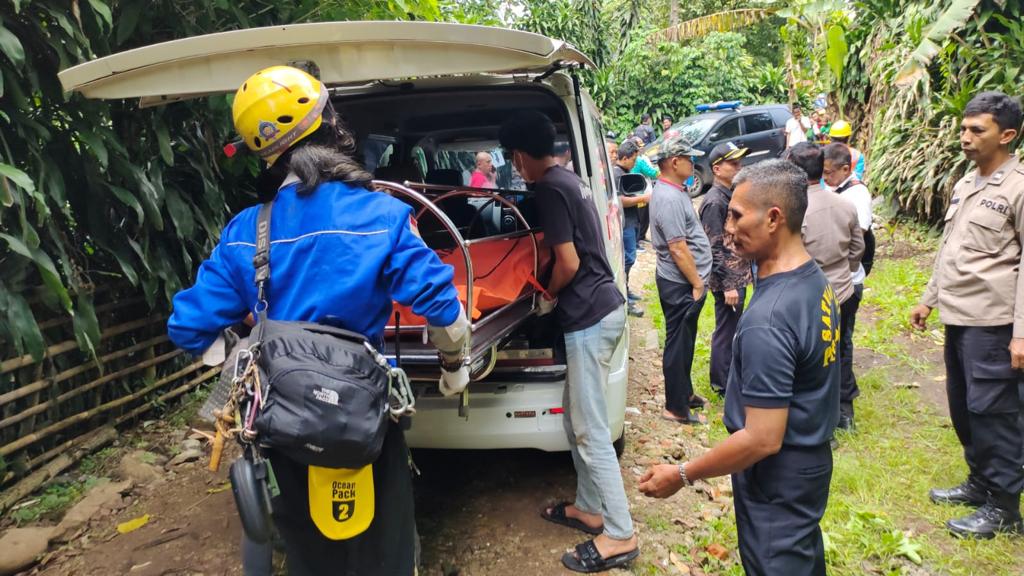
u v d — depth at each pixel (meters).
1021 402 2.88
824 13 11.71
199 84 2.33
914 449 3.76
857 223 3.69
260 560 1.84
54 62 3.37
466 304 2.25
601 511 2.76
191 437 4.00
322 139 1.79
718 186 4.27
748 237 1.87
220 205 4.36
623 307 2.86
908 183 8.48
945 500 3.22
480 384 3.02
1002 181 2.81
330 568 1.84
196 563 2.86
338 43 2.17
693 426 4.19
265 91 1.71
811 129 13.09
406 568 1.91
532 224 3.45
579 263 2.64
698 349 5.54
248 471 1.60
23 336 3.06
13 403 3.34
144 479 3.53
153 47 2.22
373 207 1.71
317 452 1.56
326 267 1.68
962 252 2.92
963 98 7.62
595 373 2.67
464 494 3.41
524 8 14.59
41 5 3.11
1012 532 2.96
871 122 10.38
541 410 2.96
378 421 1.62
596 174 3.30
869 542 2.89
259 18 4.32
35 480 3.36
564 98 3.23
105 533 3.09
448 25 2.09
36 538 2.93
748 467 1.91
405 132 3.77
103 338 3.78
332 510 1.70
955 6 7.40
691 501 3.34
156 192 3.78
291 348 1.59
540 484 3.48
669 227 3.88
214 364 1.90
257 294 1.74
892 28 9.40
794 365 1.76
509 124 2.64
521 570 2.79
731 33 21.00
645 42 19.06
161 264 3.96
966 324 2.90
